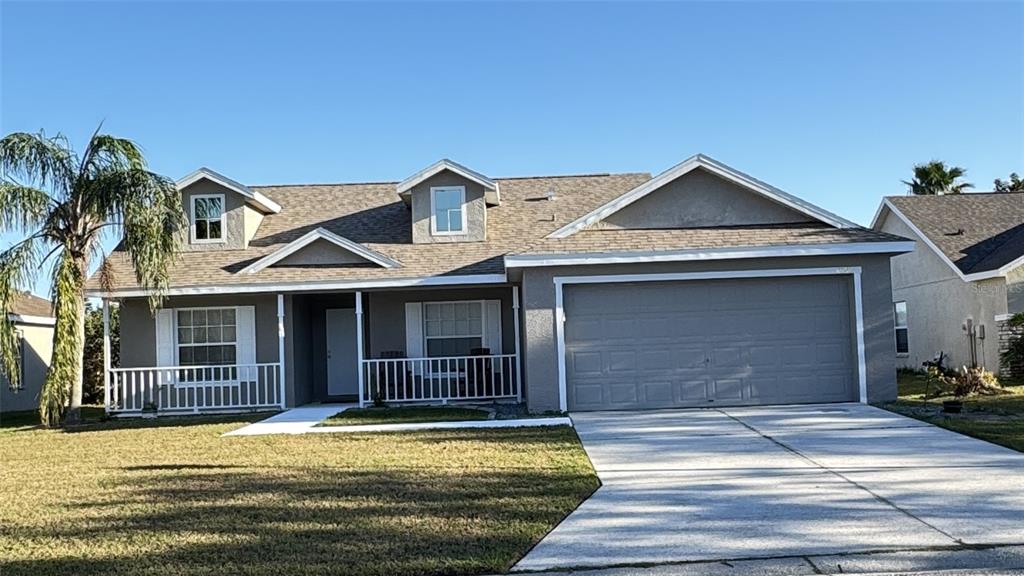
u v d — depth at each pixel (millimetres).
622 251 15023
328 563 6133
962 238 22891
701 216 16188
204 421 16094
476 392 17906
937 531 6633
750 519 7191
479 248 18984
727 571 5844
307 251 18438
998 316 20031
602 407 15281
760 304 15320
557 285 15273
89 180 16219
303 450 11617
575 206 21266
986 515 7074
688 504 7801
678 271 15258
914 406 14289
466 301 19172
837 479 8703
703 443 11227
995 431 11281
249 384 18359
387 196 22281
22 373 24484
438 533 6906
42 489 9258
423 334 19047
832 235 15258
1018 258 19406
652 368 15297
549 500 8008
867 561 5961
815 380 15227
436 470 9711
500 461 10234
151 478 9750
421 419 14953
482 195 19469
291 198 22344
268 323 18594
